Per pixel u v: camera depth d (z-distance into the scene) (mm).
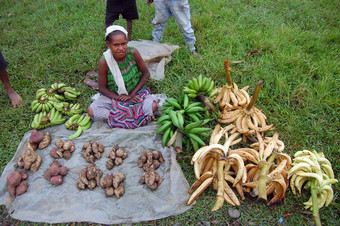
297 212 2527
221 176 2523
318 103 3482
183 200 2562
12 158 2953
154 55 4000
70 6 5930
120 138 2982
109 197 2586
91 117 3348
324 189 2463
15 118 3490
